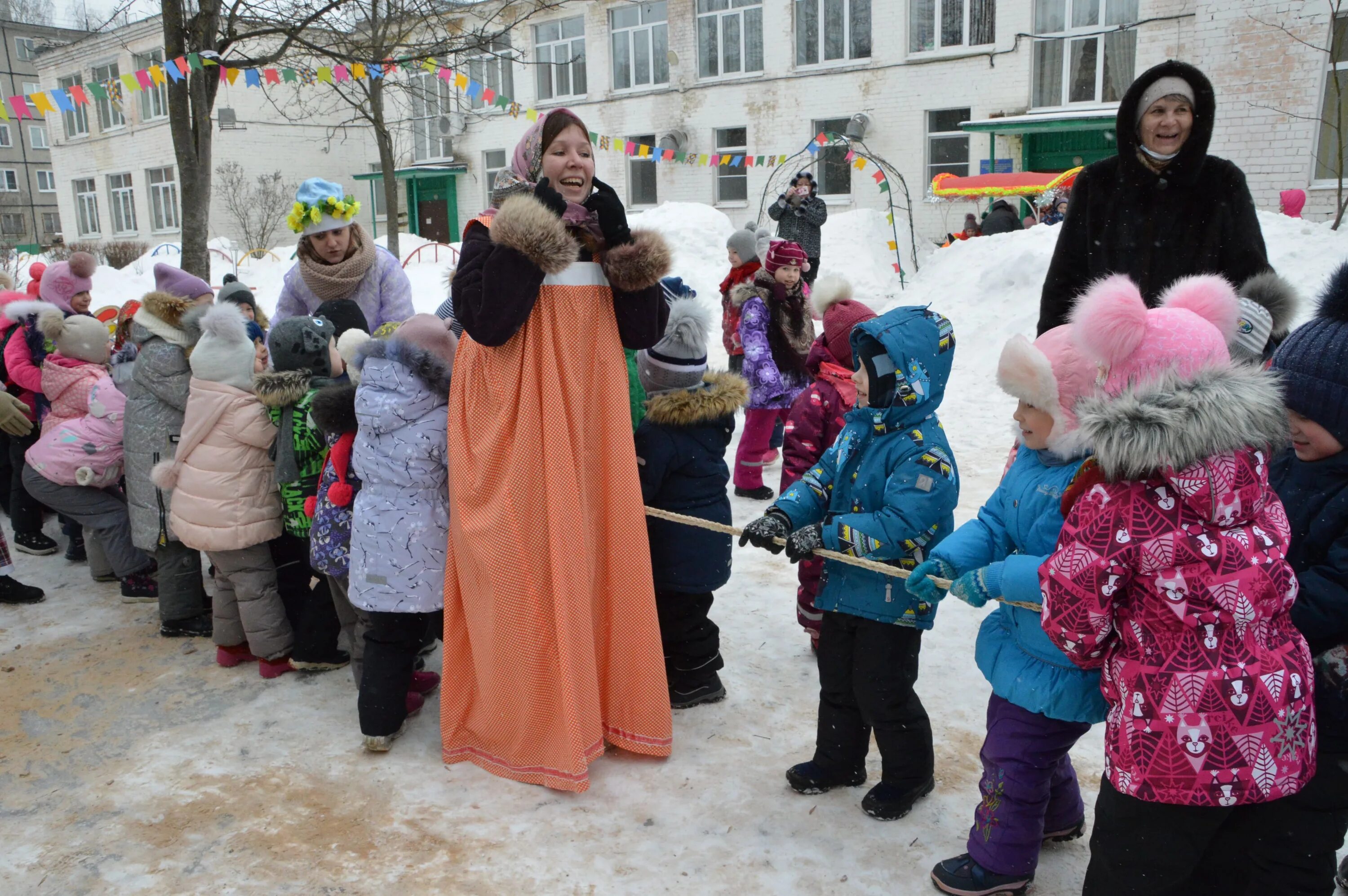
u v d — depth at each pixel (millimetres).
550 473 2961
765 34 22062
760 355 5945
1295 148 14719
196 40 8109
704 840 2797
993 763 2453
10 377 5242
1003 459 6871
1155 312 2176
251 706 3654
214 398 3627
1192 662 1940
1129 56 18125
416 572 3178
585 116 24875
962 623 4227
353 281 4492
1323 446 2184
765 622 4340
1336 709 2102
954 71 19891
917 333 2662
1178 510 1922
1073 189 3557
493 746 3178
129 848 2799
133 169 30703
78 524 5305
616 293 3107
